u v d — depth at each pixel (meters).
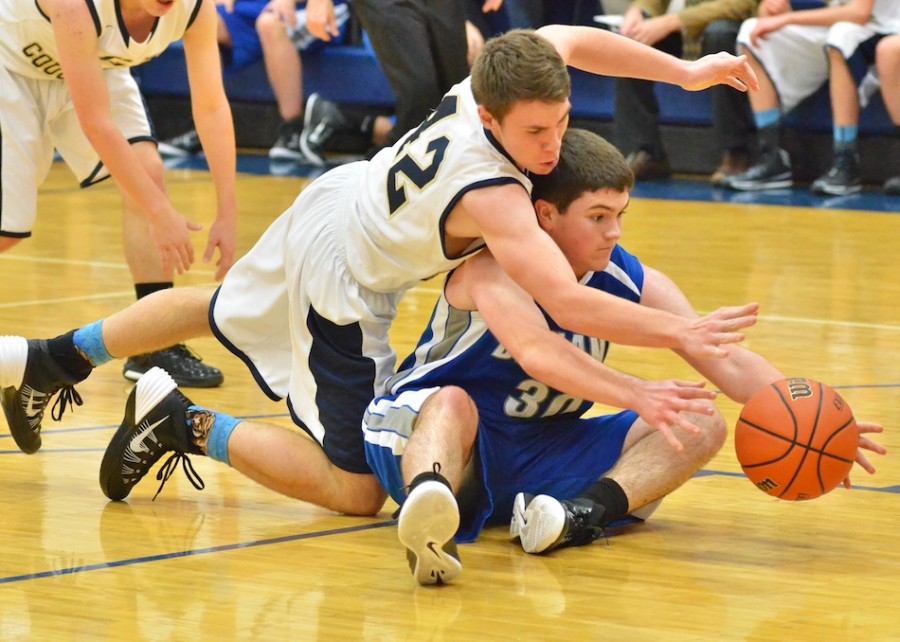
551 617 4.96
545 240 5.50
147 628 4.78
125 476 6.49
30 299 12.09
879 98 20.80
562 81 5.38
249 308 6.61
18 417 7.04
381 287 6.20
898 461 7.41
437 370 6.09
